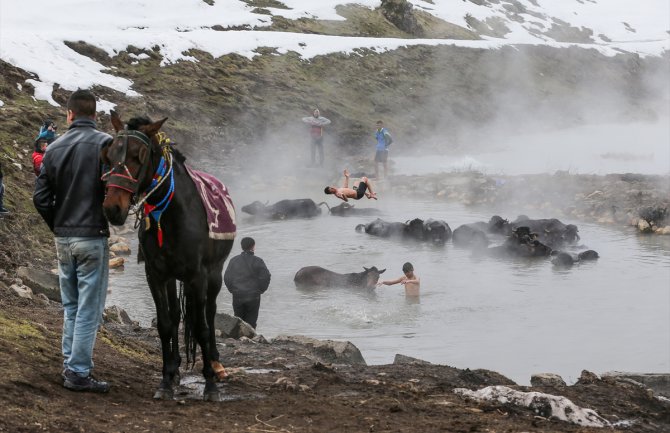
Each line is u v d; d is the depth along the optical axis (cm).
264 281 1212
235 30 4569
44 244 1708
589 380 868
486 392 729
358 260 1758
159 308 659
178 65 3588
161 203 630
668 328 1249
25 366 644
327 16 5272
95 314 632
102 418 572
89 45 3397
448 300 1430
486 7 7381
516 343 1172
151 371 795
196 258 651
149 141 608
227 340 1036
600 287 1531
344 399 709
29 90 2816
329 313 1338
